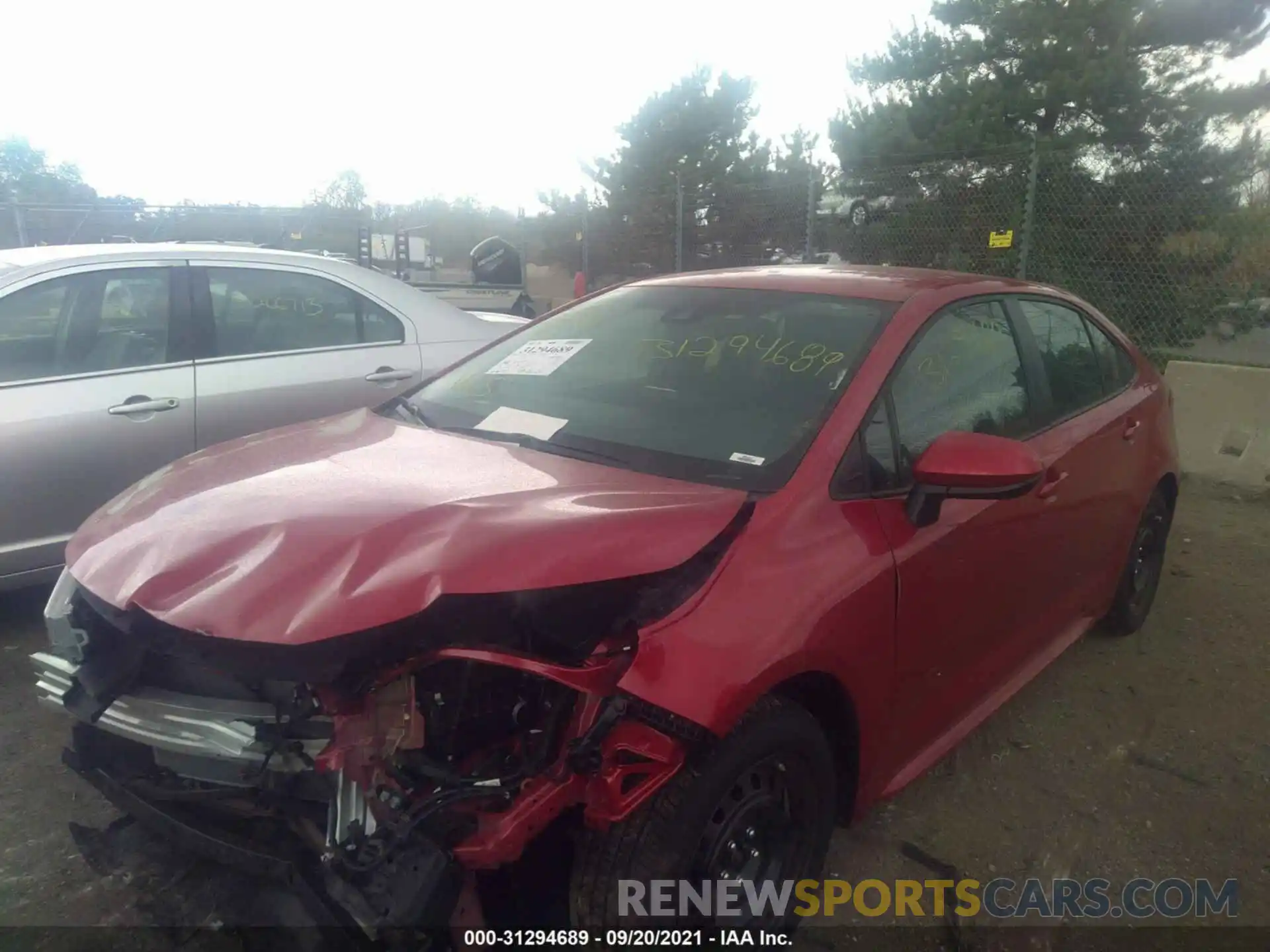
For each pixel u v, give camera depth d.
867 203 10.16
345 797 2.04
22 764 3.43
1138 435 4.13
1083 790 3.41
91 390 4.40
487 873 2.18
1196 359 8.52
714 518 2.37
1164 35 11.75
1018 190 9.10
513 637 2.18
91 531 2.53
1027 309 3.70
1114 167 8.78
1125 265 8.76
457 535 2.16
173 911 2.65
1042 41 11.84
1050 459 3.42
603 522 2.24
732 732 2.22
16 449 4.18
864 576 2.52
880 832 3.16
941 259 9.67
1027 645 3.58
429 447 2.87
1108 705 4.01
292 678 1.99
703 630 2.20
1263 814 3.30
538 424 3.01
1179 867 3.03
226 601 2.04
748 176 16.02
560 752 2.11
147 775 2.39
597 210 14.43
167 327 4.70
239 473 2.64
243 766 2.15
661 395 3.02
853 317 3.12
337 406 5.13
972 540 2.95
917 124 12.13
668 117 16.72
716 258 11.73
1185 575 5.50
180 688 2.26
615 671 2.12
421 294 5.69
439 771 2.07
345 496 2.36
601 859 2.16
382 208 16.81
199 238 13.52
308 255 5.27
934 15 12.98
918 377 3.00
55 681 2.43
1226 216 8.33
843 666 2.46
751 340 3.14
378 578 2.06
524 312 10.33
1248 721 3.90
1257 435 7.38
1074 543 3.64
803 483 2.57
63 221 13.45
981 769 3.54
